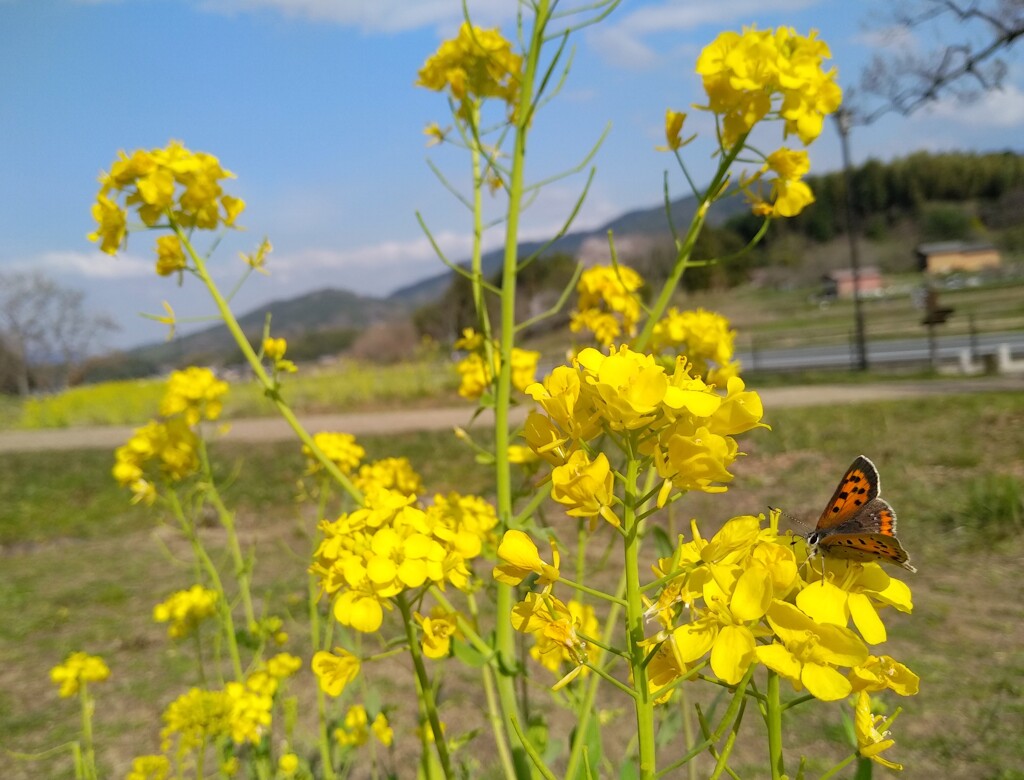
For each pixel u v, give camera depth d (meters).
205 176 2.63
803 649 0.97
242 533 9.20
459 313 45.00
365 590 1.73
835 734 3.84
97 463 15.10
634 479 1.10
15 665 5.66
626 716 4.03
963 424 10.95
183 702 2.70
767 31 2.06
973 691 4.13
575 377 1.11
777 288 67.94
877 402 13.85
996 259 66.88
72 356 50.62
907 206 77.62
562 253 32.78
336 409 21.53
